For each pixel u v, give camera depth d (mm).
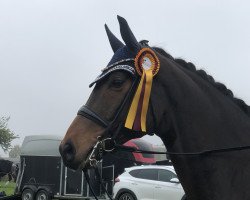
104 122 2875
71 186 18016
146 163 17969
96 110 2902
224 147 2939
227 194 2828
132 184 15875
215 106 3049
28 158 19016
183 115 2955
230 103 3115
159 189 15148
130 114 2877
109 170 17984
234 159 2887
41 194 18297
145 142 16531
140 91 2896
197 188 2889
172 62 3129
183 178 2941
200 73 3195
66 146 2863
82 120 2904
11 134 53469
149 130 2932
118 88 2908
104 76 2924
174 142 2975
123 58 2965
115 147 2902
